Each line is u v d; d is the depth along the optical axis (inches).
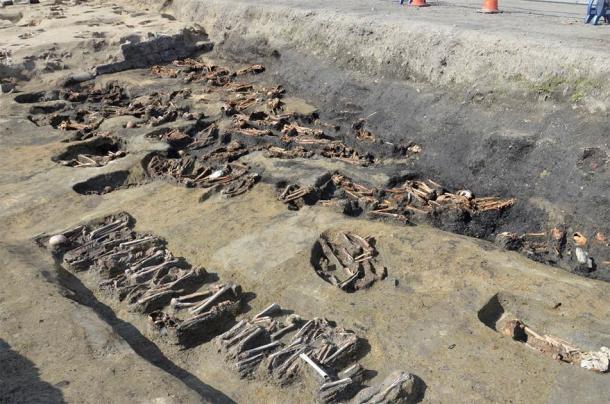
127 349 320.2
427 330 347.6
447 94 601.6
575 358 321.4
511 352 325.4
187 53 942.4
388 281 402.0
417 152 579.8
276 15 858.8
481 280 390.0
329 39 761.0
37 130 679.7
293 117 685.9
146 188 544.7
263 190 530.3
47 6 1208.8
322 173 547.8
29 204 508.7
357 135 632.4
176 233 461.1
